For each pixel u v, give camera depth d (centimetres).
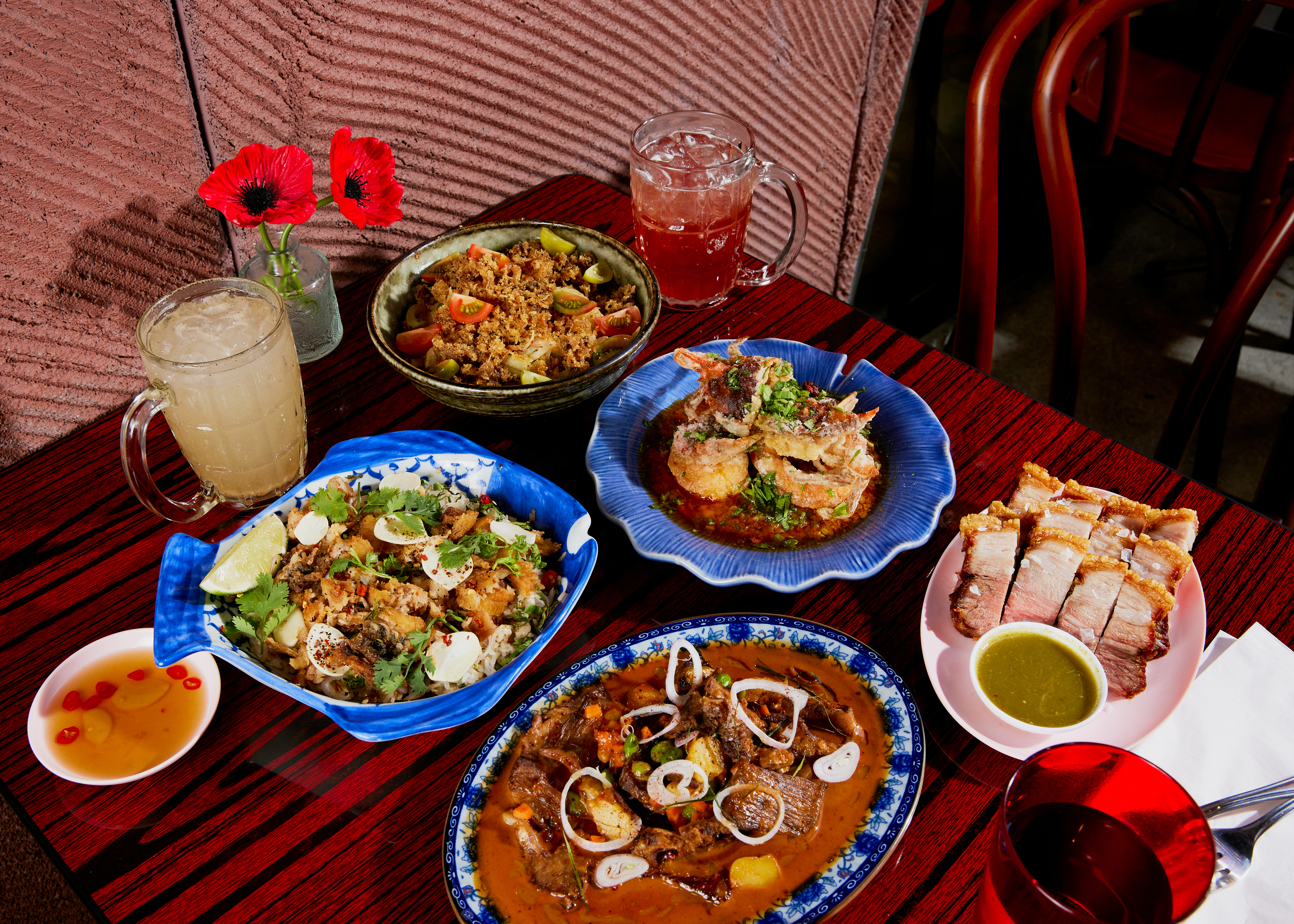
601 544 121
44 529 124
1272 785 88
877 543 112
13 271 128
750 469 126
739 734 93
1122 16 154
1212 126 261
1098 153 250
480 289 142
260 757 99
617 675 100
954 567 110
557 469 132
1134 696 97
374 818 94
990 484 125
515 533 111
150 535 123
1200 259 352
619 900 83
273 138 147
